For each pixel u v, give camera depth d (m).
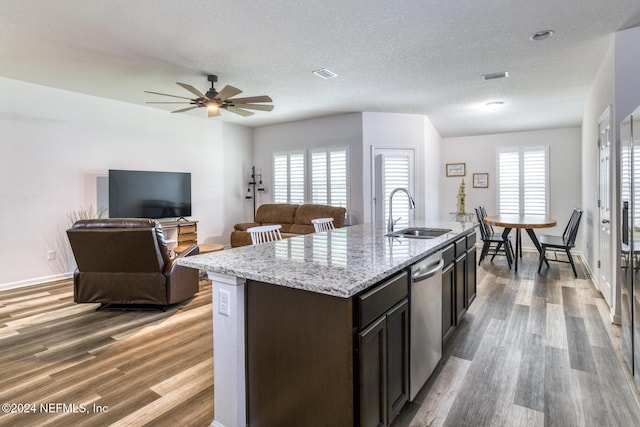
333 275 1.52
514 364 2.43
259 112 6.02
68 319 3.33
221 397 1.75
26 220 4.46
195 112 6.08
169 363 2.47
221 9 2.65
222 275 1.70
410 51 3.43
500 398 2.04
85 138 4.96
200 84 4.41
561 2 2.56
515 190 7.25
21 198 4.42
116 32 3.01
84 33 3.03
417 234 3.25
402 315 1.80
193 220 6.27
